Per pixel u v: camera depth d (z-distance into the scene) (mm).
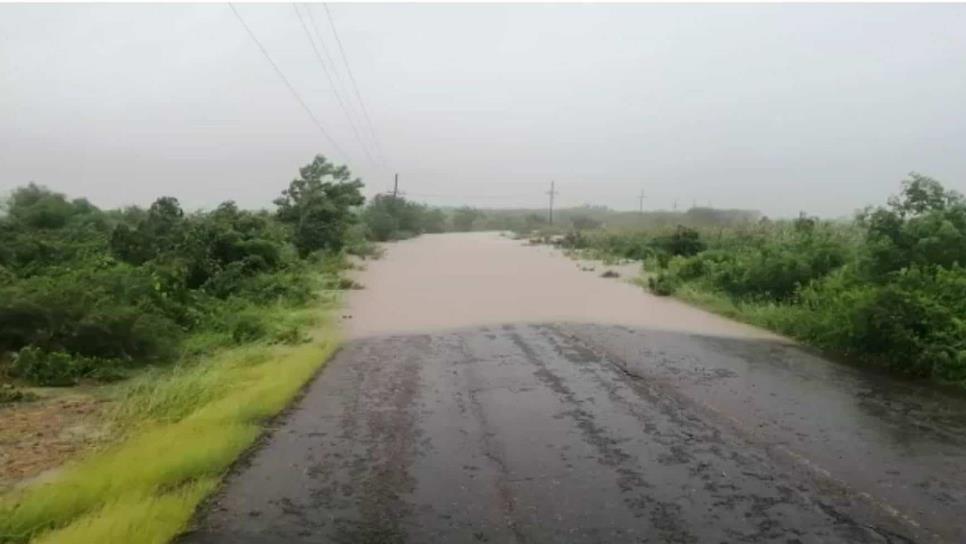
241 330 11867
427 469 5754
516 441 6406
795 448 6133
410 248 37250
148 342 10188
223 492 5344
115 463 5836
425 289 18234
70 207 23438
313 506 5082
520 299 16234
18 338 9781
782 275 14242
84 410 7793
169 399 7977
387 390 8320
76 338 9734
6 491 5523
